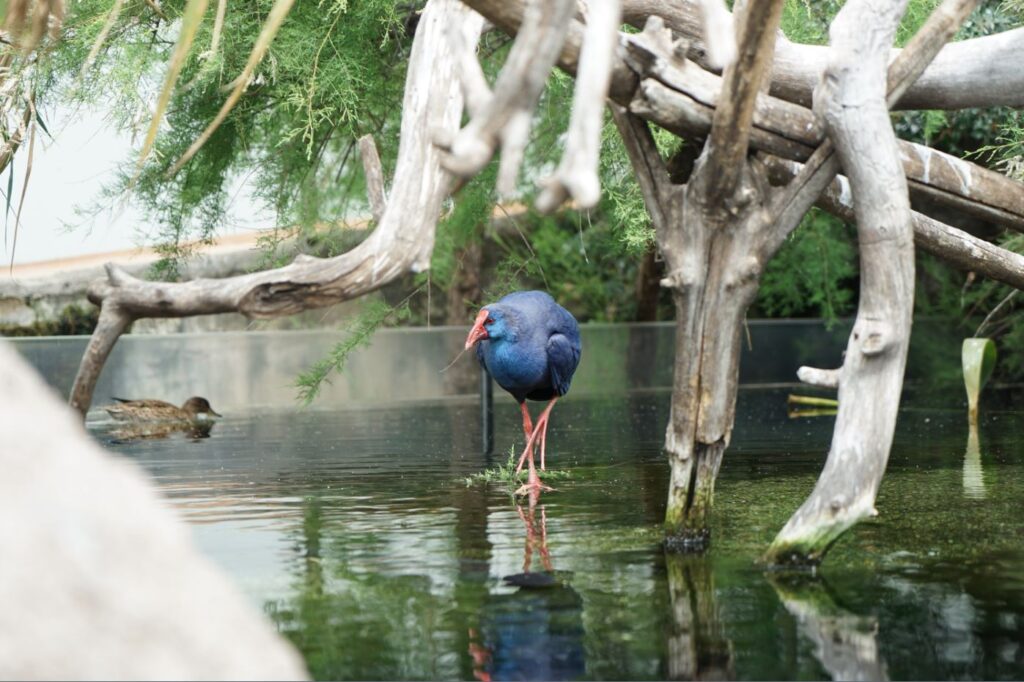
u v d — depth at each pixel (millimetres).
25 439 2219
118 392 13141
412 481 7812
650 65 5074
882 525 6004
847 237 17531
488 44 9906
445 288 16281
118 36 8992
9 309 14406
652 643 4012
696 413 5461
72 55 8805
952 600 4512
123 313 4711
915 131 11930
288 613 4457
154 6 7266
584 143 2650
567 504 6832
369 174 5223
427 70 5574
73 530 2143
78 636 2070
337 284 4898
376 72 10094
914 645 3943
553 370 8094
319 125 10094
